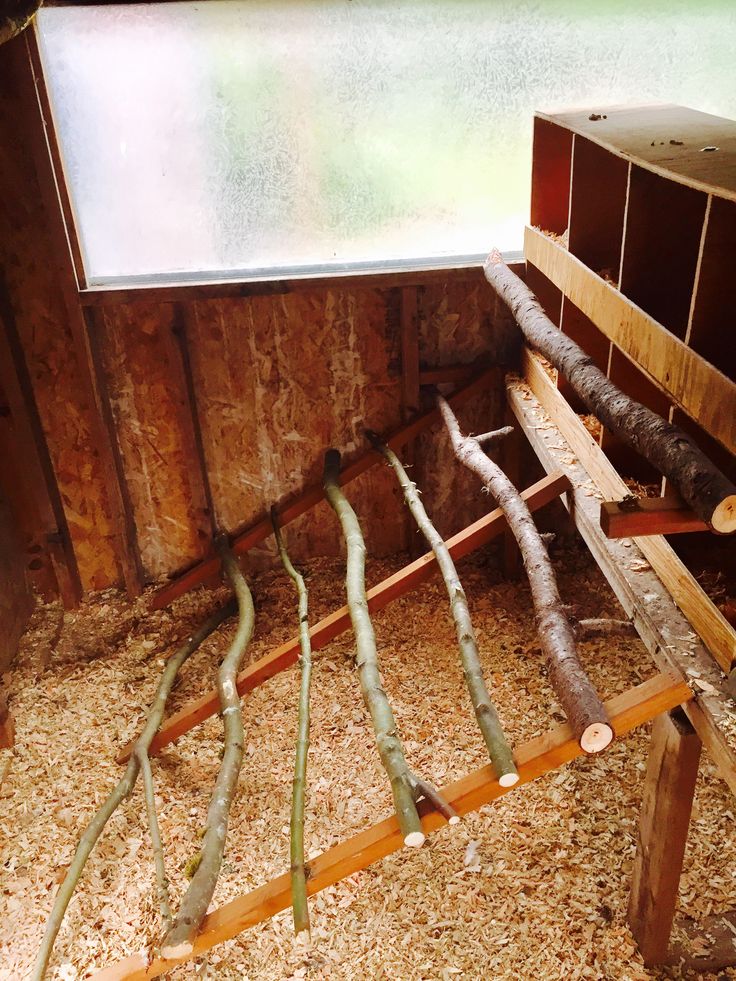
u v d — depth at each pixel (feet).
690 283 8.63
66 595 14.56
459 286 13.34
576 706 7.28
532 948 8.99
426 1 11.58
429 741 11.63
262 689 12.75
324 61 11.82
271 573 15.39
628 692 7.14
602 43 12.04
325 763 11.41
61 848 10.30
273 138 12.24
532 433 11.40
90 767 11.48
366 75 11.94
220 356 13.43
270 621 14.26
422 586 14.73
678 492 6.86
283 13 11.48
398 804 7.70
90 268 12.94
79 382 13.23
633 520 6.68
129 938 9.21
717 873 9.55
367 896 9.62
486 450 14.67
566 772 11.00
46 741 11.94
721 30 12.04
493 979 8.73
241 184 12.53
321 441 14.35
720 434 6.28
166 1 11.14
